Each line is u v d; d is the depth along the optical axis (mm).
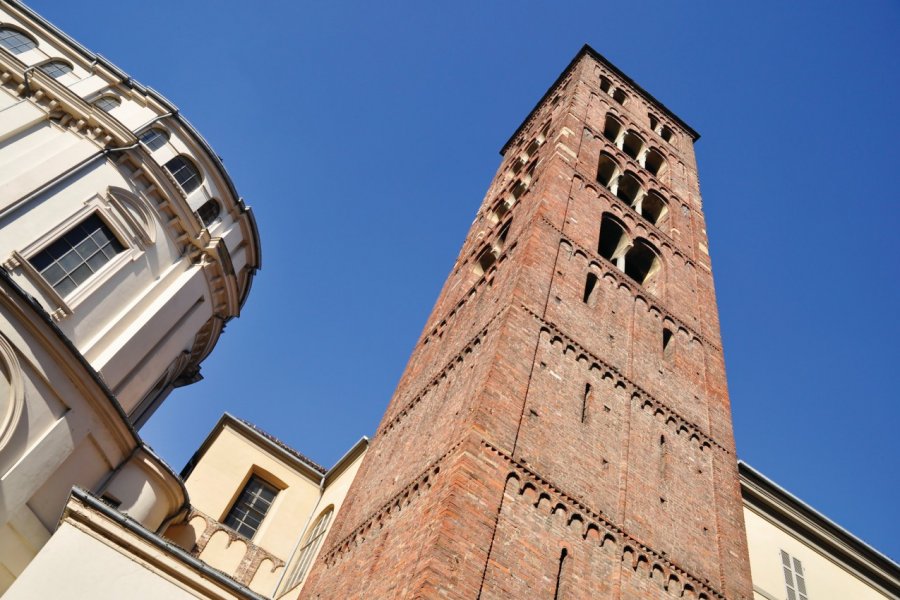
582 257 26719
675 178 39156
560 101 42312
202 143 35094
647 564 18328
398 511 19062
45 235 27109
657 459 21516
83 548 16203
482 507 16281
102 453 24688
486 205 39375
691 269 32156
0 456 20062
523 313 22047
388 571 16672
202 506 32844
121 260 29734
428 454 19859
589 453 19750
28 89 30578
